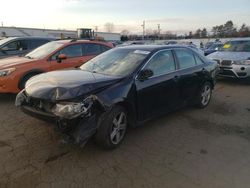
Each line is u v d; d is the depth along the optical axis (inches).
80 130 132.6
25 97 153.6
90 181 121.0
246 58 344.5
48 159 138.9
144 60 173.9
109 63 184.1
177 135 175.0
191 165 136.9
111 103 143.0
